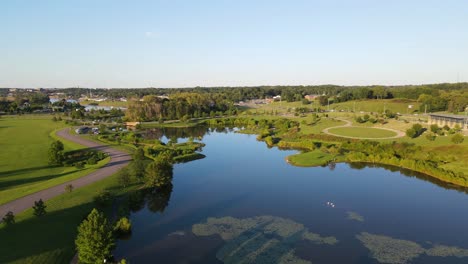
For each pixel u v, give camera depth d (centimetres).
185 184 8131
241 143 14012
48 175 8125
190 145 12888
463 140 10381
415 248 5016
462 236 5394
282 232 5544
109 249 4288
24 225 5100
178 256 4734
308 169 9494
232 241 5209
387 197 7175
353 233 5506
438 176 8362
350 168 9550
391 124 15588
